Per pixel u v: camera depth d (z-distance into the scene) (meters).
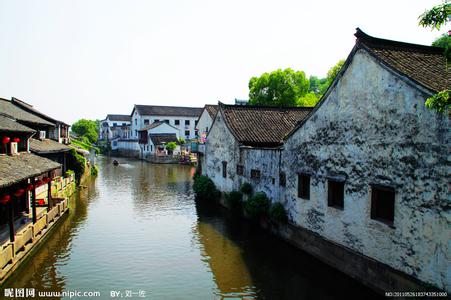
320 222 13.27
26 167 14.28
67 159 30.91
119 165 53.38
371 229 10.74
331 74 33.09
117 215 21.08
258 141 20.83
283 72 38.72
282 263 13.54
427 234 8.84
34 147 22.33
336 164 12.33
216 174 25.30
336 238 12.37
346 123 11.78
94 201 25.20
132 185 32.75
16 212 17.02
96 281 12.03
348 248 11.75
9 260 11.55
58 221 18.81
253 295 11.06
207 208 23.05
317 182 13.43
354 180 11.46
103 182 34.69
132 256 14.35
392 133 9.91
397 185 9.77
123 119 100.00
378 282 10.40
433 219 8.67
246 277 12.36
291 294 11.07
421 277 9.02
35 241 14.45
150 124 71.94
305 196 14.51
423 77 9.63
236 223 19.33
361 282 11.09
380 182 10.38
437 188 8.55
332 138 12.52
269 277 12.33
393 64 10.09
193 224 19.14
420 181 9.04
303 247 14.35
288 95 38.22
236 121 22.77
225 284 11.83
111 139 88.69
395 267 9.85
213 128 26.11
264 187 17.78
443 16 6.32
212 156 26.33
